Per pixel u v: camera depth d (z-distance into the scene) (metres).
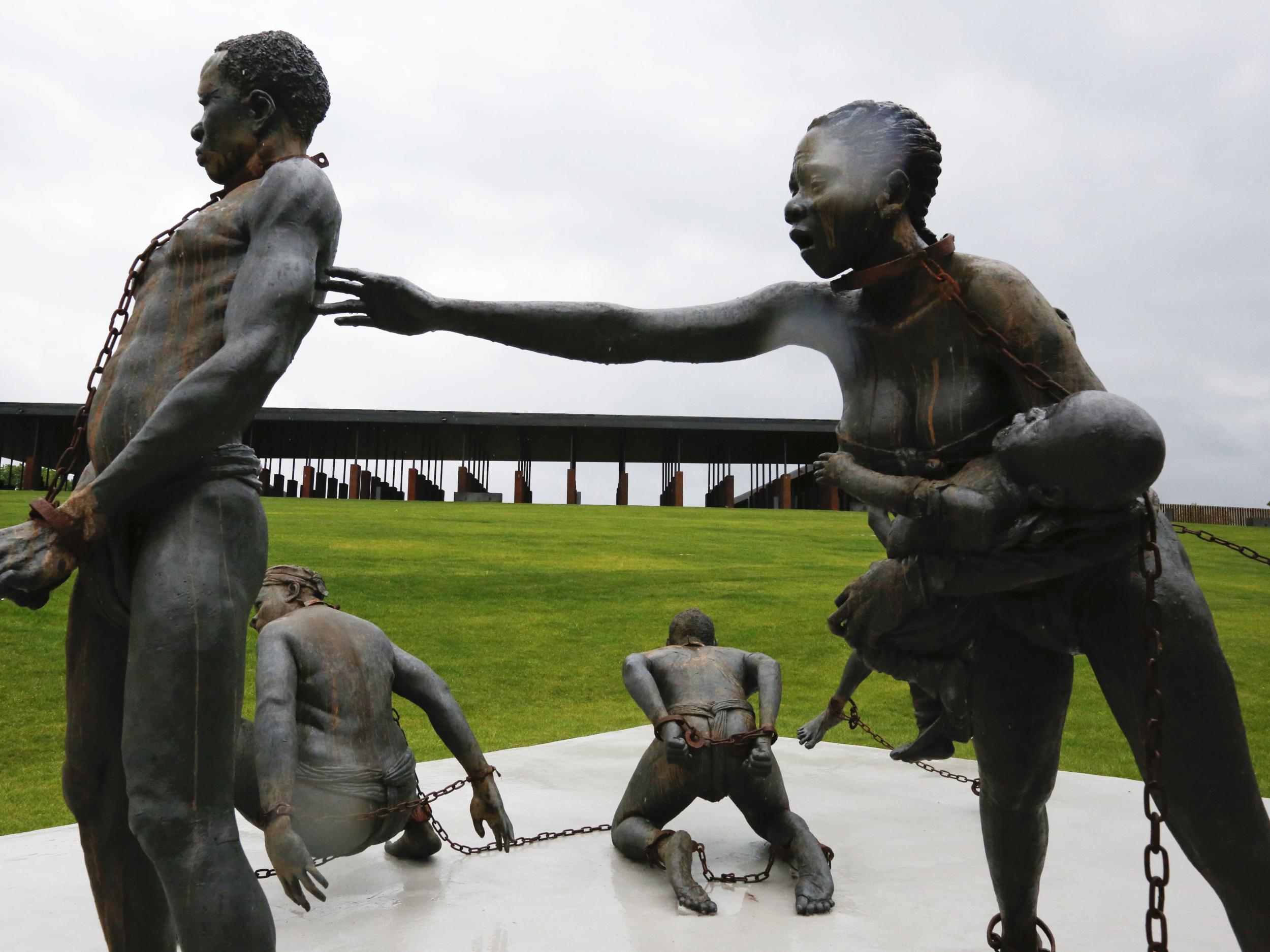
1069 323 2.78
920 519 2.35
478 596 17.22
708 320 2.71
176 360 2.46
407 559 21.16
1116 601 2.40
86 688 2.53
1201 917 3.61
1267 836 2.33
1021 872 2.94
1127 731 2.49
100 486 2.26
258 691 3.55
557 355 2.75
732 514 38.72
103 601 2.42
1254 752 9.23
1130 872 4.13
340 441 48.47
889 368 2.63
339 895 3.79
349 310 2.59
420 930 3.42
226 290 2.51
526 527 30.23
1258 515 44.88
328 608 4.03
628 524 32.34
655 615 15.88
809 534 30.36
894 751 3.87
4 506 27.92
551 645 13.57
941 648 2.74
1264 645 14.75
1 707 9.85
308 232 2.52
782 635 14.47
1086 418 2.09
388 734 3.86
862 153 2.53
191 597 2.28
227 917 2.21
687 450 49.38
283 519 28.83
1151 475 2.11
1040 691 2.70
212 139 2.71
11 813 7.03
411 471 47.03
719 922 3.52
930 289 2.50
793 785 5.62
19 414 41.53
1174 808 2.39
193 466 2.38
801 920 3.55
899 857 4.32
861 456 2.64
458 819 4.89
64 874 4.02
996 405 2.46
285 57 2.72
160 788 2.23
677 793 4.12
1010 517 2.24
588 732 9.43
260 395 2.38
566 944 3.31
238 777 3.57
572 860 4.23
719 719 4.16
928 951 3.27
